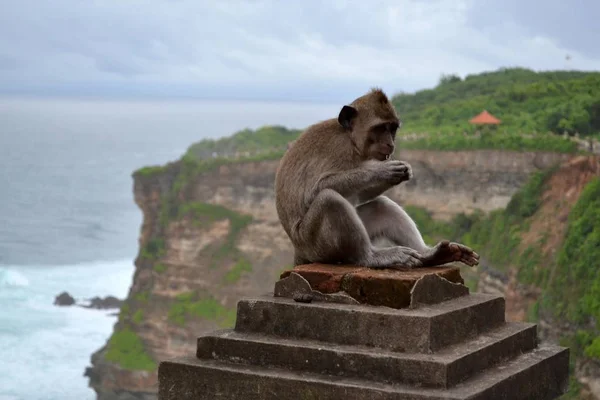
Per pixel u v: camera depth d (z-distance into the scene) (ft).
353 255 21.79
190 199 235.40
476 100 249.96
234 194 229.25
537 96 239.50
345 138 23.32
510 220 174.81
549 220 166.61
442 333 18.65
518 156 184.24
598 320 131.23
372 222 23.59
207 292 222.69
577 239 146.92
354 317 18.94
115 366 216.54
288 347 19.10
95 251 411.75
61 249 410.72
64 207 544.62
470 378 18.21
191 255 228.02
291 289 20.45
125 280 353.31
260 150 257.96
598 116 197.47
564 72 286.87
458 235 186.09
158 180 242.58
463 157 192.65
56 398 214.69
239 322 20.44
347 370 18.38
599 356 125.29
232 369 19.26
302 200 22.76
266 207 225.15
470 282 173.78
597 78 249.34
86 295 325.01
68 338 257.75
